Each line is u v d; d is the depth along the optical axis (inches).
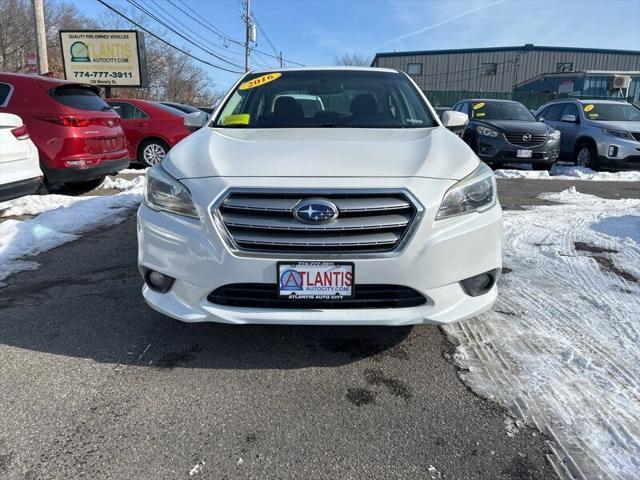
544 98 1216.8
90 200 249.4
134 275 151.9
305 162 95.4
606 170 420.2
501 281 146.5
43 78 246.8
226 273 90.7
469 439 79.7
